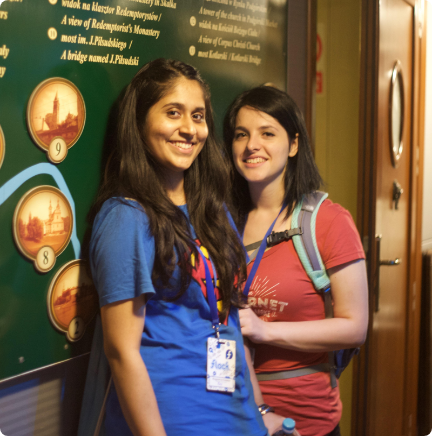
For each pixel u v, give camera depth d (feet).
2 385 3.46
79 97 3.82
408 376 9.53
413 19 8.87
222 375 3.65
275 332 4.42
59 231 3.77
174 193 3.96
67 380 3.95
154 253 3.46
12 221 3.44
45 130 3.60
